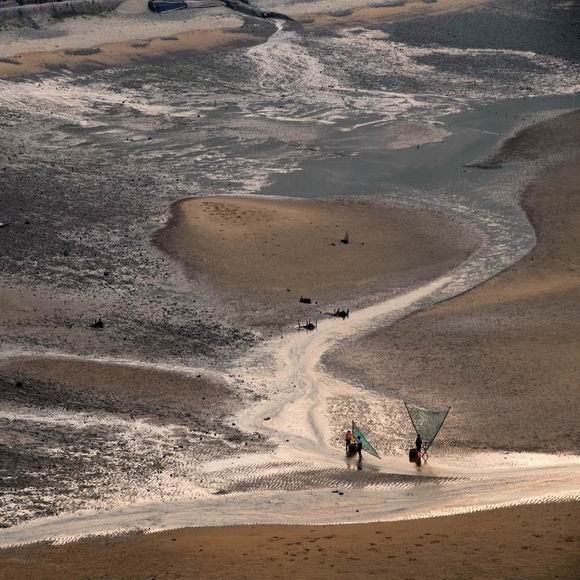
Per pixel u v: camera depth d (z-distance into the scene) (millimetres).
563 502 149250
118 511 151625
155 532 144125
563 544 125562
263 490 159375
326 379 199750
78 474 162000
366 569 119000
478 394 191000
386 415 185625
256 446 174375
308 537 135625
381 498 156125
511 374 197375
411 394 192625
